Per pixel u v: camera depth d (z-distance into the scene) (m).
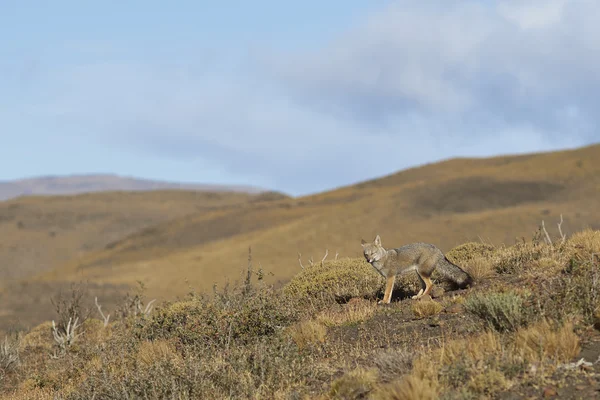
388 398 14.55
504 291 21.62
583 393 13.48
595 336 16.89
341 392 16.00
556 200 187.75
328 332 24.03
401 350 18.83
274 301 26.75
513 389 14.24
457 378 15.12
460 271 25.78
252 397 18.19
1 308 117.75
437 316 22.20
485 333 17.86
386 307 25.44
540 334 16.39
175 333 27.91
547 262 25.48
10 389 30.36
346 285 31.30
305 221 195.00
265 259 162.38
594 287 19.16
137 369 22.50
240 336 24.66
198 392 19.17
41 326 44.44
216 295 30.41
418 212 184.25
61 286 138.50
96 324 41.47
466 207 188.62
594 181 198.00
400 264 26.14
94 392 21.62
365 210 190.38
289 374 18.83
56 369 30.16
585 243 26.73
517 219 161.38
